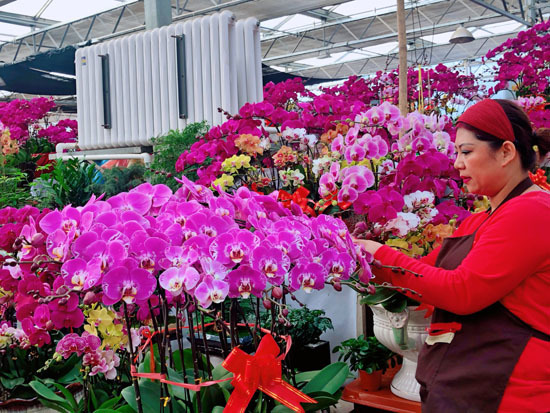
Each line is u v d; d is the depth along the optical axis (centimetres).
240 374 141
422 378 151
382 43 1605
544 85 471
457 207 212
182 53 559
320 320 265
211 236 145
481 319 144
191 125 384
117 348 185
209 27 539
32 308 181
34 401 199
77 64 657
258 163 288
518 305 140
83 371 193
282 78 1130
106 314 178
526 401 135
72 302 145
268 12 1206
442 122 229
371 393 236
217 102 536
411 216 185
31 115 609
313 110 302
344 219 219
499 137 146
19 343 213
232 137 279
